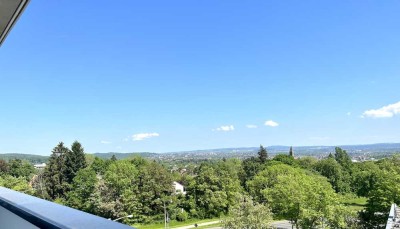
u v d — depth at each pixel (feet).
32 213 3.23
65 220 2.57
